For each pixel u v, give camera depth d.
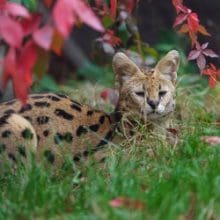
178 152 10.35
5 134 10.80
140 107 11.18
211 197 8.41
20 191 9.09
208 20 22.00
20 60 6.71
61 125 11.25
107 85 16.31
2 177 10.03
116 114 11.49
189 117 12.62
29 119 11.19
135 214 7.89
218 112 13.55
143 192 8.73
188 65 18.28
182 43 19.41
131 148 10.60
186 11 11.09
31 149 10.76
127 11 13.02
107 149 10.91
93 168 10.07
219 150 10.03
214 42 21.64
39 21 6.74
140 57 13.31
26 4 10.38
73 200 9.01
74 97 14.30
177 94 13.29
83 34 22.52
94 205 8.05
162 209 8.01
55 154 11.06
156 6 22.06
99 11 12.26
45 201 8.80
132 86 11.31
